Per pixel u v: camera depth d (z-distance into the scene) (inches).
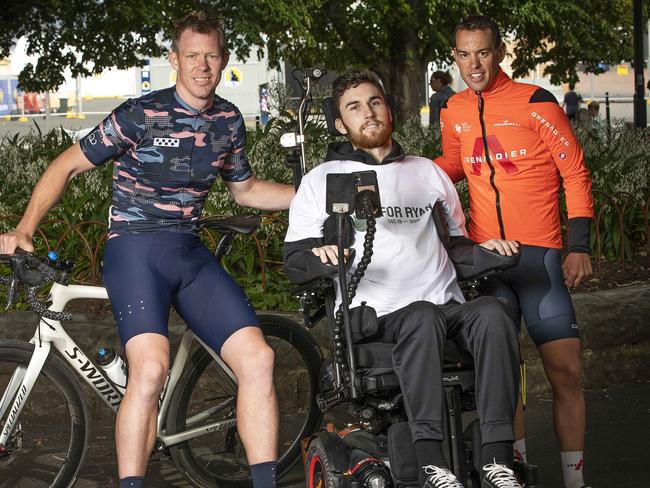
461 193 279.0
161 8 513.3
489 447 125.6
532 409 208.4
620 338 223.6
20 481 163.3
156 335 142.5
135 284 143.9
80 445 160.2
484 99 154.7
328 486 136.2
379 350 132.2
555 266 155.0
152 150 145.9
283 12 532.4
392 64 599.8
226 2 536.7
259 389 143.1
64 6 528.4
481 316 128.0
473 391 133.2
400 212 141.4
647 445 185.2
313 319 148.2
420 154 320.5
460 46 153.2
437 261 141.6
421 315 127.8
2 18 530.0
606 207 277.7
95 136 145.6
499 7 587.2
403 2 553.9
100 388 160.4
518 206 154.0
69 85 1028.5
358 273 132.6
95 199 256.7
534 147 153.1
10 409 156.8
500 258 139.5
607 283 255.6
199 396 166.4
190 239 149.6
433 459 124.7
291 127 164.2
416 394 126.8
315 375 176.6
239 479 167.6
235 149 154.7
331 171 144.4
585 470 173.2
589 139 331.3
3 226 257.6
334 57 609.9
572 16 636.7
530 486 131.3
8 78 1005.2
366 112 142.9
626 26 687.7
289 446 180.4
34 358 156.2
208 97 147.1
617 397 215.9
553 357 154.5
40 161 282.8
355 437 140.2
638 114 498.0
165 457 175.6
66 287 156.6
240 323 146.0
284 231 255.8
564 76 722.2
